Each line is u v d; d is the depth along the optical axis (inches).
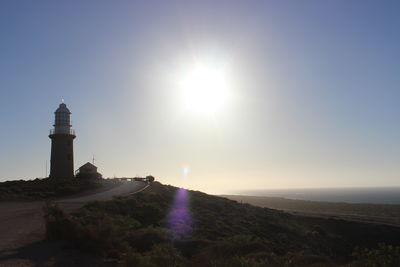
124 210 1163.3
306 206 4005.9
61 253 626.8
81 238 671.8
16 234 769.6
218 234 1078.4
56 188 1932.8
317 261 710.5
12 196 1637.6
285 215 2139.5
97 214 968.3
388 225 2092.8
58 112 2549.2
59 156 2519.7
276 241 1304.1
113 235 716.7
